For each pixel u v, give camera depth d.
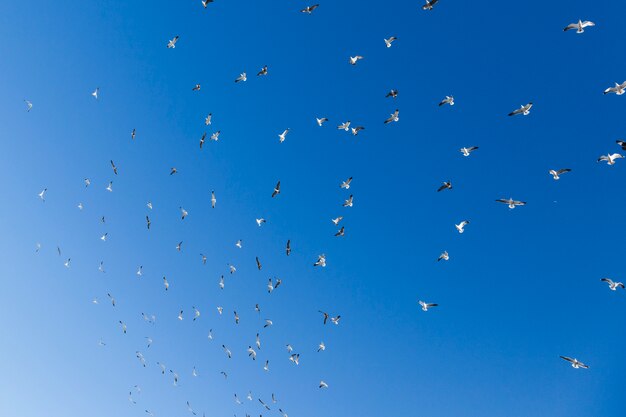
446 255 28.41
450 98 27.92
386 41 28.66
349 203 31.06
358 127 30.39
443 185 28.16
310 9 29.73
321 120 31.30
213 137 33.41
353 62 29.62
